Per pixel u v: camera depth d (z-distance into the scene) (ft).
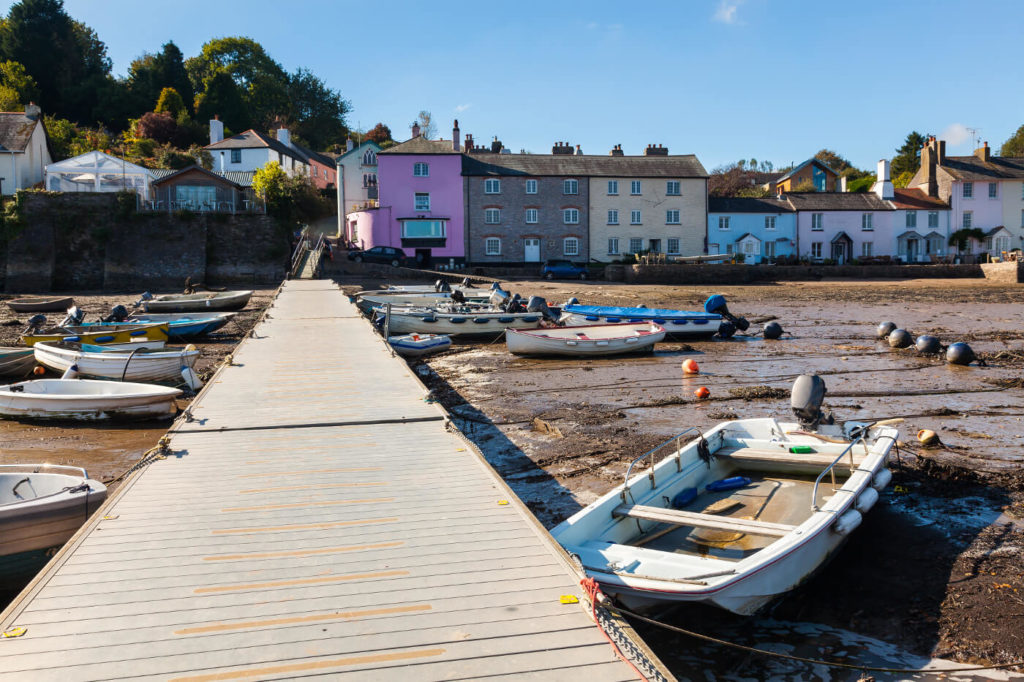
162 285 142.31
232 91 274.77
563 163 184.96
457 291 90.17
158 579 16.61
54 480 24.47
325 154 281.33
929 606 20.51
